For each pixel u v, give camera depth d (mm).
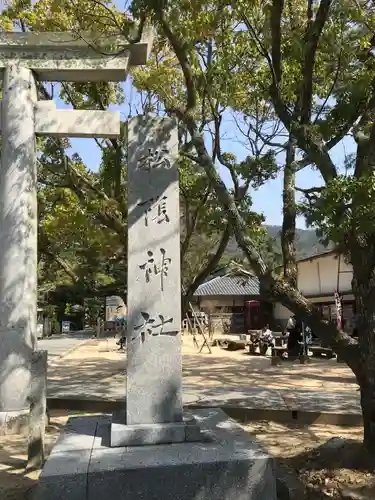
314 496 5172
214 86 9984
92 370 16781
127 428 5000
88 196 13984
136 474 4316
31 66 9086
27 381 8344
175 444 4977
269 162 7629
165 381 5281
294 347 19453
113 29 9453
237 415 9320
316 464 6004
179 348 5367
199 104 11023
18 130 8836
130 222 5590
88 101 13289
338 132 7078
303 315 6000
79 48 9133
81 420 6035
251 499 4457
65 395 10969
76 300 45469
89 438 5203
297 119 6781
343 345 5852
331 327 5895
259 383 13297
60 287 39031
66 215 14117
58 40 9094
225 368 16906
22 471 6258
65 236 15195
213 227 13320
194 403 9977
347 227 5000
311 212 5754
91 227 14500
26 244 8609
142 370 5277
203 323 34094
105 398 10531
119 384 13023
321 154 6285
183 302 13617
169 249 5582
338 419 8867
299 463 6180
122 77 9453
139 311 5410
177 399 5262
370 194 4742
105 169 13805
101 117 9180
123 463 4430
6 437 7918
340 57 7672
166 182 5707
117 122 9211
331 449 6348
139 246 5551
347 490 5164
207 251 16828
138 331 5363
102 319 49906
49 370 16891
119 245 15234
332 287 27312
